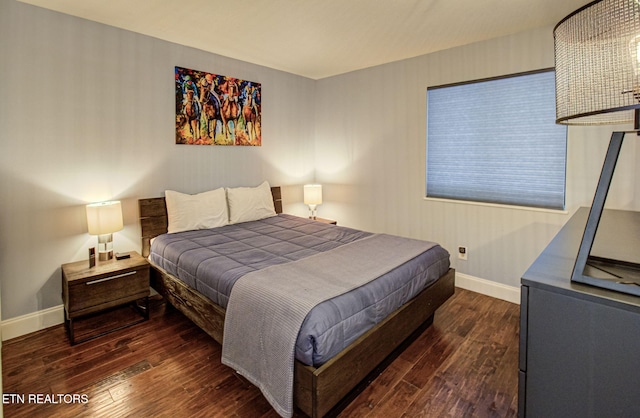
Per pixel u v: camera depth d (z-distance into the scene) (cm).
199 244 278
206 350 234
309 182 477
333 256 243
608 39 92
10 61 240
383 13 254
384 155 402
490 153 321
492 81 313
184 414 176
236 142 385
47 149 260
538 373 106
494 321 277
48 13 254
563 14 254
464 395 191
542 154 291
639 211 238
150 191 320
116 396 188
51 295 267
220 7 250
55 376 205
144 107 311
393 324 204
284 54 357
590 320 96
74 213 276
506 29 285
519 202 307
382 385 199
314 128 478
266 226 350
